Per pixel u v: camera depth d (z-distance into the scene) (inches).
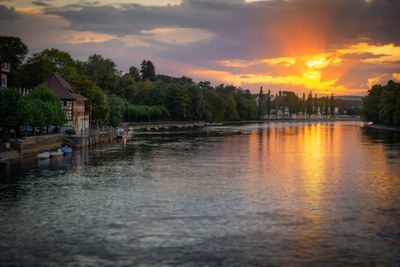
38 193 2337.6
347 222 1829.5
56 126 4926.2
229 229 1726.1
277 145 5310.0
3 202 2135.8
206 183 2657.5
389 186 2596.0
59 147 4453.7
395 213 1971.0
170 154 4197.8
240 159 3850.9
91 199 2207.2
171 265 1395.2
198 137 6688.0
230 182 2696.9
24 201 2159.2
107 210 1998.0
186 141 5851.4
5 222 1812.3
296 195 2331.4
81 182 2657.5
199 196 2288.4
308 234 1674.5
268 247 1542.8
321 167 3385.8
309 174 3031.5
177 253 1486.2
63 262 1418.6
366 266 1400.1
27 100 4291.3
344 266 1398.9
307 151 4598.9
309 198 2262.6
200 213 1952.5
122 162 3567.9
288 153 4389.8
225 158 3914.9
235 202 2160.4
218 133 7810.0
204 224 1788.9
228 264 1402.6
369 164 3565.5
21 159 3592.5
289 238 1630.2
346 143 5669.3
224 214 1937.7
